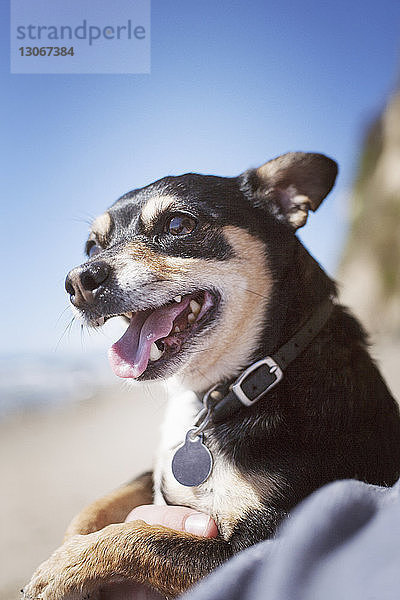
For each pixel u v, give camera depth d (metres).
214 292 0.39
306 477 0.32
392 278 2.34
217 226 0.39
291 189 0.43
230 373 0.38
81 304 0.39
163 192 0.41
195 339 0.38
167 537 0.31
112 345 0.39
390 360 1.57
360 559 0.11
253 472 0.32
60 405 2.47
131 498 0.39
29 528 1.16
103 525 0.36
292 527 0.13
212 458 0.34
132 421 2.12
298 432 0.33
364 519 0.12
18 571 0.96
